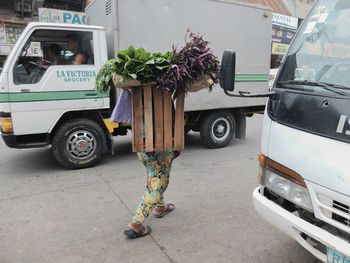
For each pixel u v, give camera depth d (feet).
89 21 21.62
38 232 11.36
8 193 14.87
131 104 9.78
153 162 10.50
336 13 8.45
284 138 7.80
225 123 22.40
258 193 8.55
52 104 16.69
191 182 15.83
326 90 7.38
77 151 17.67
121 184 15.69
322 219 6.90
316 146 7.00
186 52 9.24
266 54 23.12
